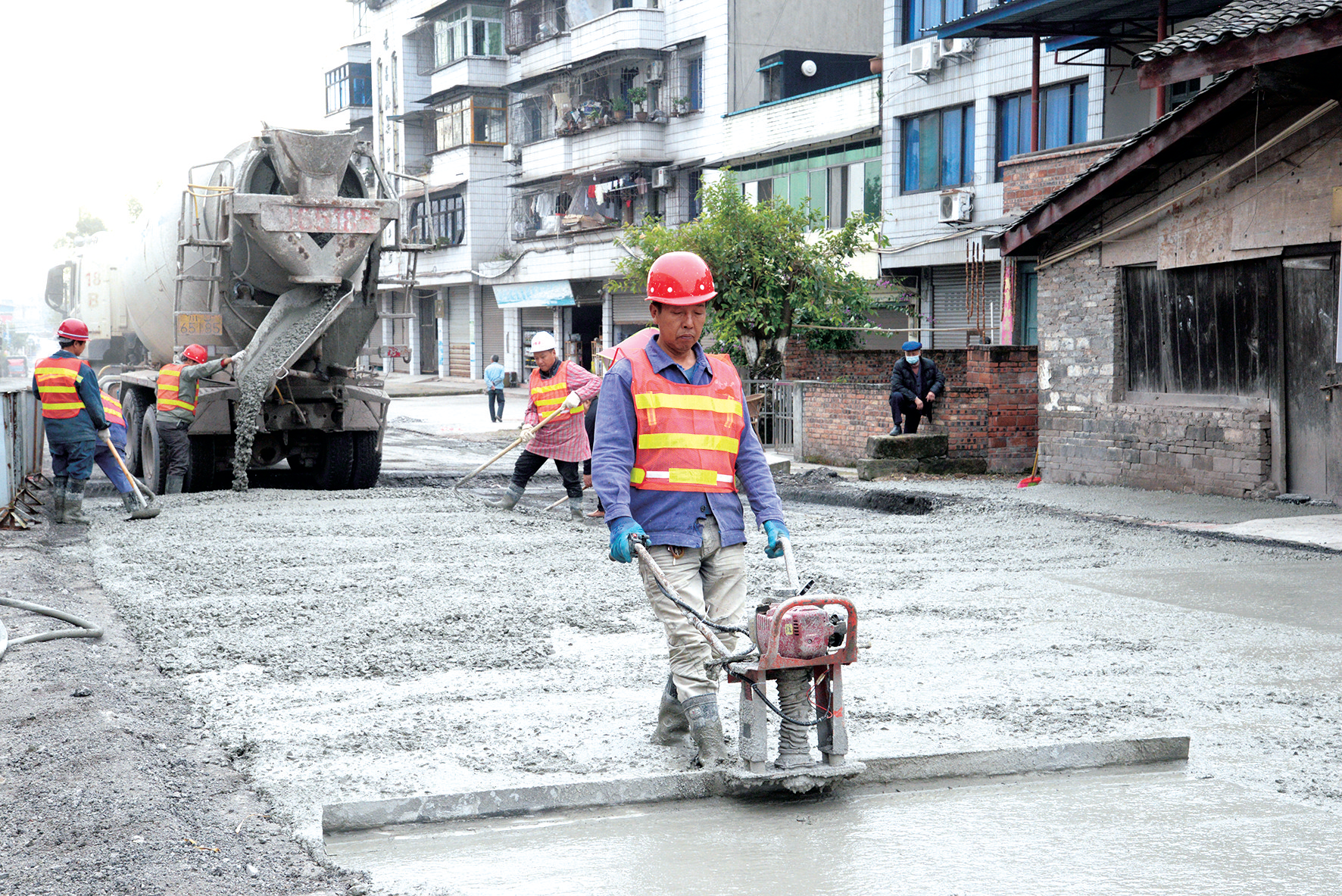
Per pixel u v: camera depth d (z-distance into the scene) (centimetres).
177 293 1412
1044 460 1506
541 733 509
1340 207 1113
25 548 995
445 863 391
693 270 466
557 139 4044
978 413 1639
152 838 388
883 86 2681
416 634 688
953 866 387
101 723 506
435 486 1641
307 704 553
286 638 677
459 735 506
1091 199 1359
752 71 3438
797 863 390
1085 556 974
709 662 457
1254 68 1089
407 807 425
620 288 2378
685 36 3562
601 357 1253
